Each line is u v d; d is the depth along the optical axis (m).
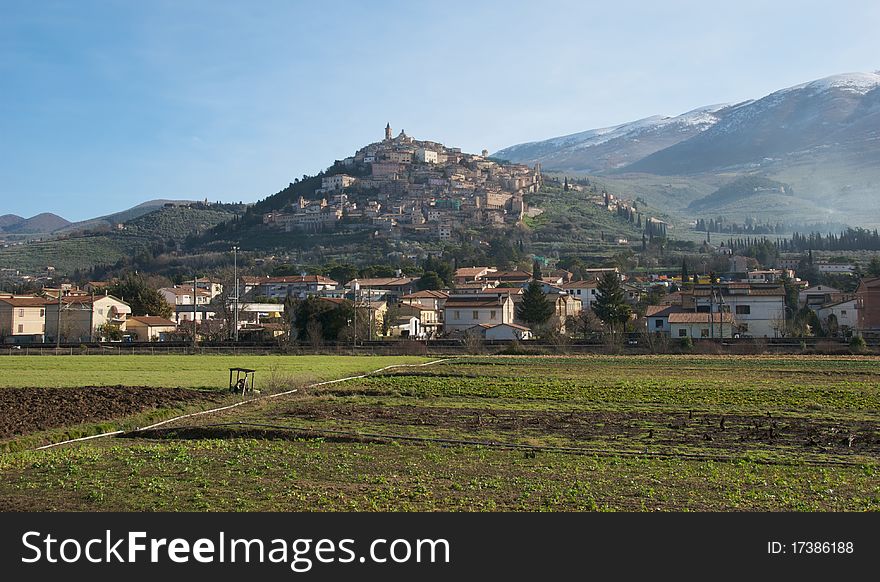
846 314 160.12
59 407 52.34
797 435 44.06
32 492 30.38
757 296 154.38
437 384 73.81
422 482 31.73
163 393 60.84
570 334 150.50
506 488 30.67
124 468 34.34
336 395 65.31
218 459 36.25
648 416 52.00
